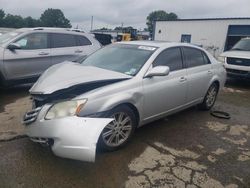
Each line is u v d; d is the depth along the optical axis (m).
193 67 5.30
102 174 3.34
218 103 7.09
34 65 7.04
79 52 7.91
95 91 3.51
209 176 3.48
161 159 3.80
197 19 25.64
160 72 4.00
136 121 4.17
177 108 4.98
